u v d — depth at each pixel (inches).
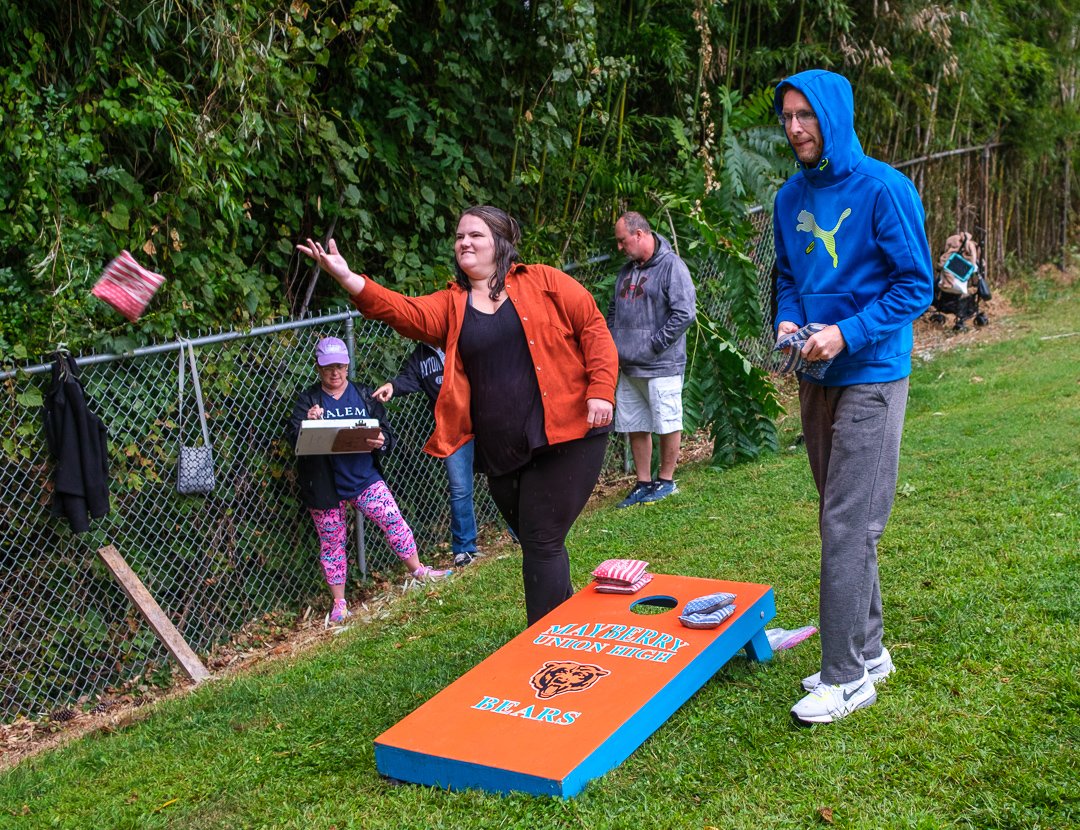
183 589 236.4
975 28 494.0
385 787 127.3
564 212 332.5
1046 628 143.6
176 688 217.9
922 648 144.7
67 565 217.5
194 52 232.7
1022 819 100.3
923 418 320.5
